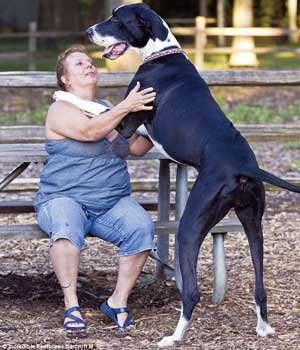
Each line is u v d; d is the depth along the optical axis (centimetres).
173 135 718
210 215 674
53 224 711
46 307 783
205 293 821
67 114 723
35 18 3797
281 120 1944
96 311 770
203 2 3741
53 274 887
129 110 714
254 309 772
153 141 746
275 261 937
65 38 3534
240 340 686
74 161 725
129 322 725
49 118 733
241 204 683
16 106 2156
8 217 1138
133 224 722
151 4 4128
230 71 1102
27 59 2723
